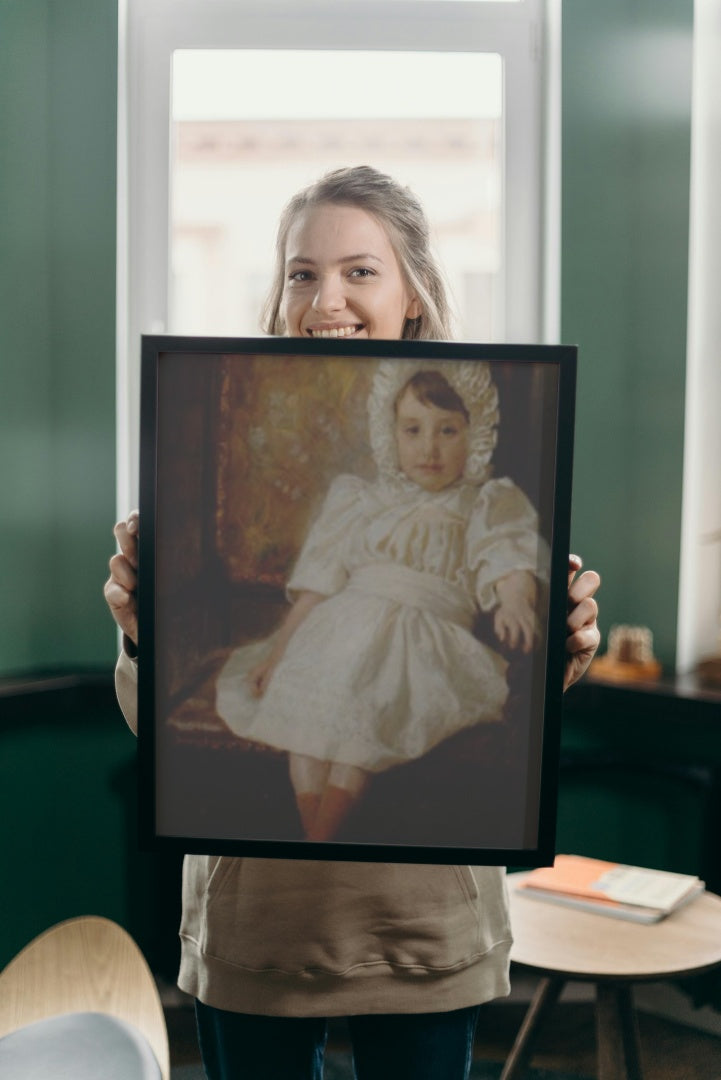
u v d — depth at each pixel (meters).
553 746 1.01
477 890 1.19
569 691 2.51
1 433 2.48
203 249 2.68
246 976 1.16
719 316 2.65
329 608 1.02
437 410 1.01
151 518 1.01
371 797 1.03
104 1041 0.92
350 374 1.01
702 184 2.58
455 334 1.31
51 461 2.60
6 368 2.48
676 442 2.60
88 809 2.56
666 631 2.63
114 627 2.61
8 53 2.46
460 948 1.16
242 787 1.03
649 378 2.61
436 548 1.02
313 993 1.15
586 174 2.57
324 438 1.01
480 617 1.02
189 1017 2.44
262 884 1.16
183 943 1.26
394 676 1.02
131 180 2.61
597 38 2.55
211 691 1.03
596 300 2.60
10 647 2.52
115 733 2.57
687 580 2.65
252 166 2.67
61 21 2.54
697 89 2.54
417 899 1.15
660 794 2.55
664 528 2.62
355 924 1.15
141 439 1.00
